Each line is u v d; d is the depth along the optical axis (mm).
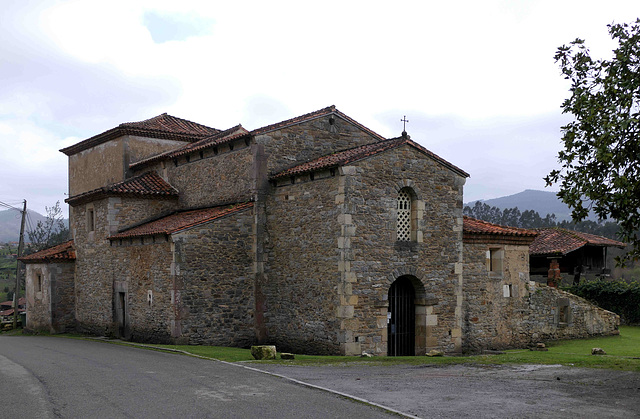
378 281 19047
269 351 16281
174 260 20219
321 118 23141
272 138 21859
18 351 19000
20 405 9883
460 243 21125
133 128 28688
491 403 10062
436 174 20688
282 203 21219
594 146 12922
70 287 28875
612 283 30344
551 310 23719
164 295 20969
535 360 15805
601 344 22766
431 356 18219
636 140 12656
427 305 20078
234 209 21391
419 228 20062
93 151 31594
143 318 22406
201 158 24891
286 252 20938
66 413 9281
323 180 19438
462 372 13734
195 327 20469
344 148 23703
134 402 10023
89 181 31859
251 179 21750
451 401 10195
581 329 24344
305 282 20031
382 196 19328
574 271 32031
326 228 19219
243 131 26250
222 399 10227
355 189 18719
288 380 12203
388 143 20453
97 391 11039
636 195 12789
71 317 28766
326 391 10945
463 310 21406
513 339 22625
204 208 24359
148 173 27844
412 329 20297
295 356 17500
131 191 25297
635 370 13750
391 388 11445
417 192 20109
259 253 21469
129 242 23641
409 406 9773
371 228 19016
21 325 37062
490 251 22734
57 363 15289
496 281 22375
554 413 9352
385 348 19047
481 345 21703
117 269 24641
